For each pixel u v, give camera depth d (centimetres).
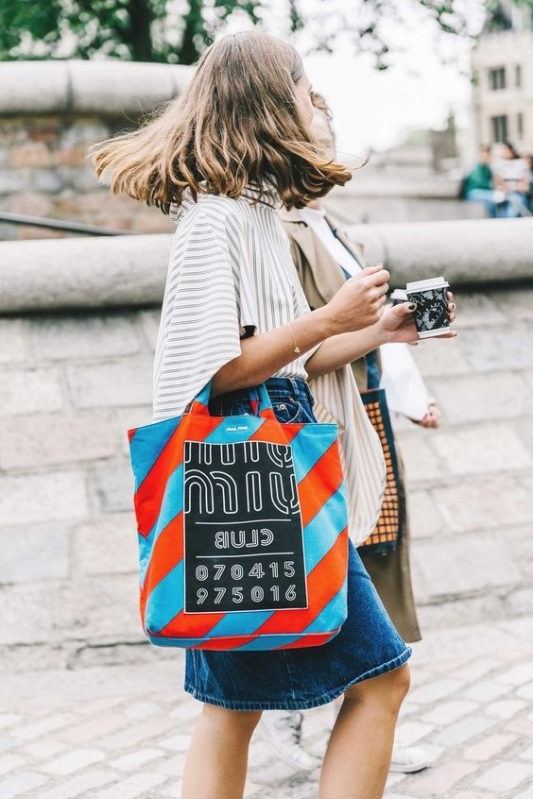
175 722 346
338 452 209
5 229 743
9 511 435
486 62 3731
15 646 396
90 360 489
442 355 528
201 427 200
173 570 196
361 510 264
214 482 198
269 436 203
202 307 205
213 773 215
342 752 212
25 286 492
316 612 198
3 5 1316
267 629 197
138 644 401
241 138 215
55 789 297
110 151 232
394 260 530
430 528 454
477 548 450
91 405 473
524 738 317
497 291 563
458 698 351
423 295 232
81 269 497
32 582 413
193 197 216
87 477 449
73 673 390
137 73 741
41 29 1329
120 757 319
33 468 449
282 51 224
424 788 290
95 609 408
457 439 493
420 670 381
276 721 308
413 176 2122
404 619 299
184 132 218
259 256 215
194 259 208
